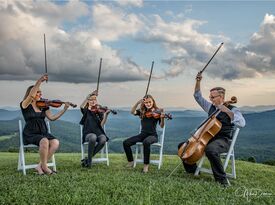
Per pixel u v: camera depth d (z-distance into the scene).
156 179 3.38
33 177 3.31
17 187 2.85
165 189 2.91
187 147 3.49
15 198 2.59
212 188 3.02
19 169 3.81
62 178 3.24
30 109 3.68
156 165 4.38
